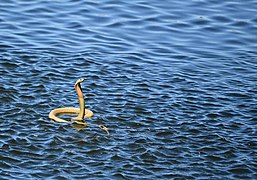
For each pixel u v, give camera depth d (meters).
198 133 35.31
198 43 48.03
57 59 43.31
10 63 41.91
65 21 49.75
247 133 35.62
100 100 38.22
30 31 47.62
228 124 36.47
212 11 53.09
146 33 48.91
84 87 39.66
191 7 53.56
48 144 33.53
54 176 31.16
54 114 36.03
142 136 34.62
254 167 32.62
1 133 34.22
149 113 37.03
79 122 35.47
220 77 42.84
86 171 31.64
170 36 48.78
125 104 37.88
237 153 33.72
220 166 32.59
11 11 50.62
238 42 48.59
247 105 38.81
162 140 34.44
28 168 31.67
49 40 46.41
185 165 32.53
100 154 32.97
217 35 49.50
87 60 43.47
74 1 53.06
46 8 51.50
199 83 41.62
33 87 39.12
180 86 40.94
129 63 43.84
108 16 51.12
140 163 32.47
